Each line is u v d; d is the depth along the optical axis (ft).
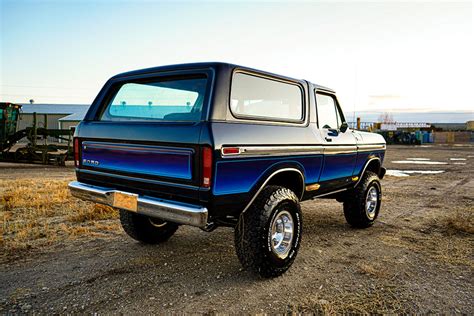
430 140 184.34
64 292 10.67
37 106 192.03
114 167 11.79
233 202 10.42
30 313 9.45
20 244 14.69
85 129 12.72
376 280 11.89
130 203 10.85
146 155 10.84
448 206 24.39
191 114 10.80
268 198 11.42
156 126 10.62
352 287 11.32
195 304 10.05
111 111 13.03
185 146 9.91
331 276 12.16
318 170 14.33
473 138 191.62
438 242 16.15
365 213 17.90
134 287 11.07
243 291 10.88
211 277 11.89
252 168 10.92
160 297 10.44
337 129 16.78
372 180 18.31
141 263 13.03
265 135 11.41
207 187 9.62
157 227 15.05
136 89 12.50
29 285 11.10
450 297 10.76
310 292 10.91
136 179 11.12
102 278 11.69
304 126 13.75
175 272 12.27
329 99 16.33
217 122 10.03
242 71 11.25
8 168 46.32
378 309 9.93
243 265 11.47
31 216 19.12
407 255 14.39
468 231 17.75
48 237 15.76
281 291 10.94
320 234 17.31
